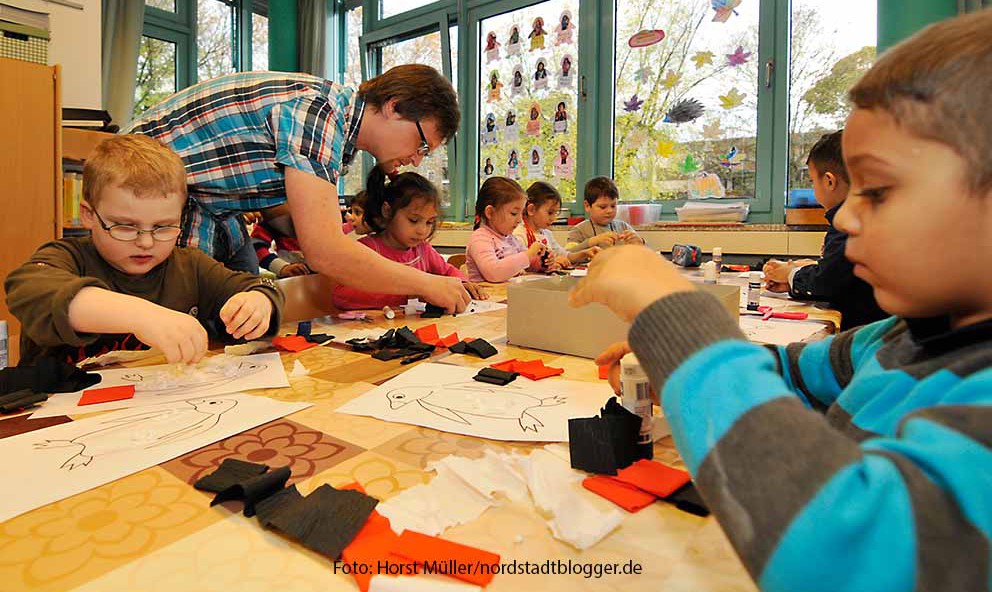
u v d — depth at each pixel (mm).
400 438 507
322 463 455
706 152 3006
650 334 301
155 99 4152
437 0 3883
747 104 2867
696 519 370
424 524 357
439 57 3955
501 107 3689
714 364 274
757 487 235
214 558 326
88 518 370
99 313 675
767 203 2859
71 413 582
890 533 213
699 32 2963
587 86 3314
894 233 276
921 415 251
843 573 214
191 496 401
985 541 207
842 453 233
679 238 2836
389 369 746
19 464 453
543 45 3473
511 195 2293
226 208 1163
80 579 306
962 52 256
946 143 257
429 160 4031
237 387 668
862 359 433
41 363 651
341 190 4457
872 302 1317
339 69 4527
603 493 396
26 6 2346
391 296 1316
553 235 3182
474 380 679
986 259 265
